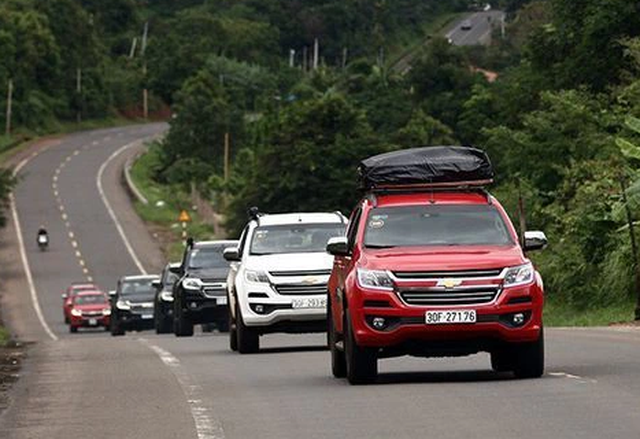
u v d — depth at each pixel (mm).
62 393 34250
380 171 34875
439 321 31641
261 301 48688
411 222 33938
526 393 28969
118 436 25359
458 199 34594
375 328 31891
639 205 67188
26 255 171375
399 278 31906
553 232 85062
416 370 36375
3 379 40031
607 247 76750
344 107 136500
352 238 35000
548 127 93500
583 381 31094
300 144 133750
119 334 91625
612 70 109188
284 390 32156
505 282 31844
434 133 160750
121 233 186000
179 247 172125
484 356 40375
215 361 43781
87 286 121375
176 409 29281
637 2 107625
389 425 24891
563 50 115750
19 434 26234
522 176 93938
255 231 51938
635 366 34875
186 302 70188
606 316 69875
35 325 120500
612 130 94250
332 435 23953
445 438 23016
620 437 22344
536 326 31984
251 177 138750
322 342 54438
